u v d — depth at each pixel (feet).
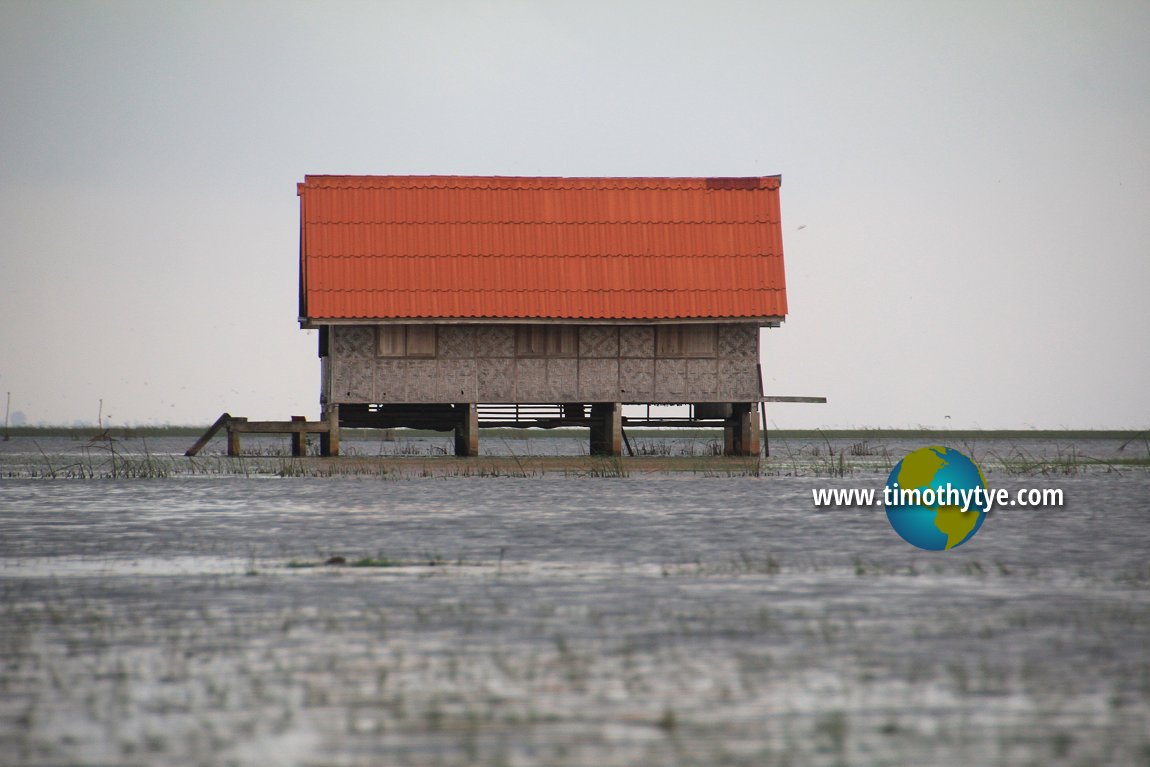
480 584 191.42
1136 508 330.34
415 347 548.31
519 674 130.00
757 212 585.63
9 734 109.91
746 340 563.07
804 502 351.25
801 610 166.50
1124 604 171.22
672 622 157.69
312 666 133.39
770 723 112.78
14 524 291.38
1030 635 148.87
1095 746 105.70
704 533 271.08
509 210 576.61
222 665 133.80
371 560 221.66
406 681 127.13
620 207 581.94
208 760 103.19
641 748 105.81
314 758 103.55
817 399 572.92
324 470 493.36
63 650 141.08
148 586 188.85
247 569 210.38
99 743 107.34
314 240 555.69
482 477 462.19
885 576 200.44
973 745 106.22
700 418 615.16
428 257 557.33
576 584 191.31
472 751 105.19
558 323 549.13
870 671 130.93
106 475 474.08
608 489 400.67
